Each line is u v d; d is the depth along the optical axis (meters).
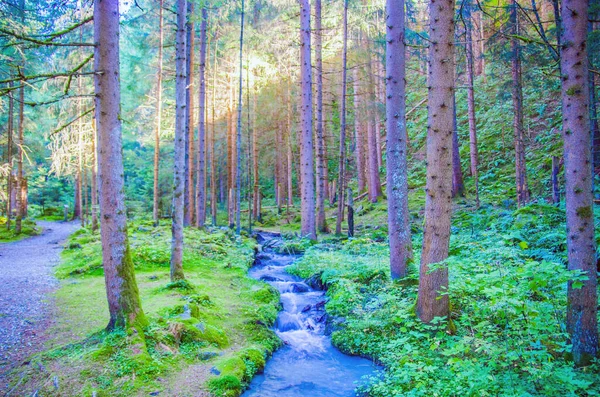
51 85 18.23
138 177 43.34
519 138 15.05
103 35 5.93
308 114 17.17
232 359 6.28
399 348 6.70
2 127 23.05
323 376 6.56
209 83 25.55
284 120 28.11
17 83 18.95
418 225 16.83
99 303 8.66
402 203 9.33
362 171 27.73
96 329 7.05
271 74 26.25
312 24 23.00
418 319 6.89
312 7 22.97
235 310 8.60
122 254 6.41
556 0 10.96
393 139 9.37
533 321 5.43
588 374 4.79
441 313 6.78
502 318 6.37
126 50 22.92
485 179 20.59
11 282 10.82
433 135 6.70
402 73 9.41
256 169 28.00
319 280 11.13
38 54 16.84
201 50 19.55
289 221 26.78
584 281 5.10
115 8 6.05
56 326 7.30
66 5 8.14
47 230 25.64
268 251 16.55
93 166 21.05
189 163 21.00
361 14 19.73
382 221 19.83
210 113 29.20
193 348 6.49
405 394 5.30
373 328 7.59
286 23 22.25
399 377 5.86
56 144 19.06
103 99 6.04
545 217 10.77
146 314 7.27
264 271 13.08
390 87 9.41
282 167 32.81
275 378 6.48
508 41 14.93
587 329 5.09
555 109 21.39
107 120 6.10
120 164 6.33
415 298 8.02
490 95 26.33
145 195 37.91
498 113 24.02
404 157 9.39
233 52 24.41
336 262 12.00
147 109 23.50
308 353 7.45
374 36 19.84
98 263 12.05
